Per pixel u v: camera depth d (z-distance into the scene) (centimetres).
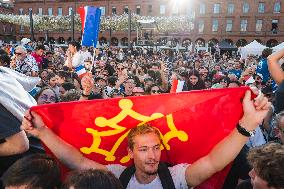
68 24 4166
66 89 595
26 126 207
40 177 168
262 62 886
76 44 842
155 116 225
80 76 745
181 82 549
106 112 219
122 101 216
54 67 1112
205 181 240
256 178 194
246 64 1553
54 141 216
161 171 220
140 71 1173
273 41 5747
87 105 213
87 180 148
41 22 4141
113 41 6247
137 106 219
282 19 5647
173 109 221
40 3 6744
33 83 248
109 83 764
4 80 209
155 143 209
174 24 3662
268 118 437
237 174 297
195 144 239
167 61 2055
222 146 215
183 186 225
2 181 197
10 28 6675
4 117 200
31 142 256
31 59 716
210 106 219
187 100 217
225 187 300
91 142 232
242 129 209
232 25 5900
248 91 206
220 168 218
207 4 5962
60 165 225
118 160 245
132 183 221
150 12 6247
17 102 207
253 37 5812
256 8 5756
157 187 218
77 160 224
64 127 221
